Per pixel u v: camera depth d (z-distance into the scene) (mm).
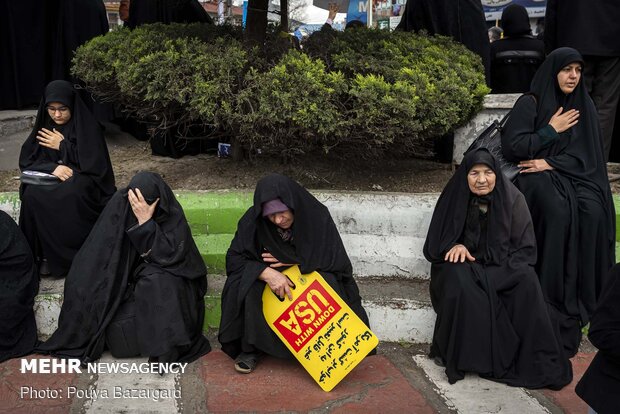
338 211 4008
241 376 3260
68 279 3443
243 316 3301
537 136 3736
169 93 3793
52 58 6668
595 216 3596
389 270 4027
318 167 4734
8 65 6535
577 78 3771
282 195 3188
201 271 3547
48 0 6578
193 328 3467
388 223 4000
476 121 4762
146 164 5309
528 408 2951
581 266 3604
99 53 4141
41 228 3785
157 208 3463
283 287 3207
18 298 3404
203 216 3957
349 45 4238
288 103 3650
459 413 2908
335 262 3352
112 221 3480
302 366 3375
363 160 4863
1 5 6391
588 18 4766
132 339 3373
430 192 4461
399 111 3691
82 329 3406
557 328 3324
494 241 3367
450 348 3215
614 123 5586
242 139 4148
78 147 3879
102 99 4801
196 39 4023
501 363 3207
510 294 3283
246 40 4219
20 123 6246
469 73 4258
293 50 4000
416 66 4051
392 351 3566
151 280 3326
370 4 11961
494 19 10195
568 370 3189
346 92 3736
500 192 3379
